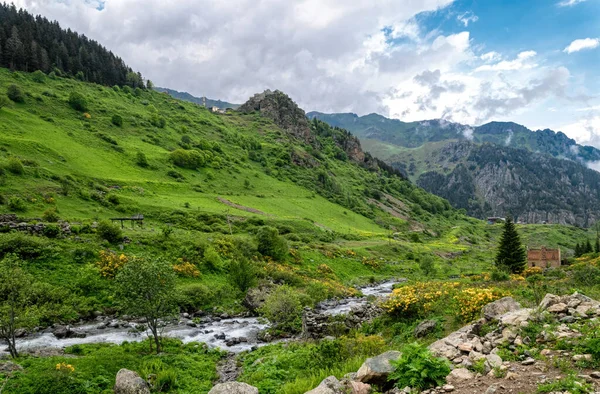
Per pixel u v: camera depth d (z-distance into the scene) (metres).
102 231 46.19
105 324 30.17
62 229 44.81
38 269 34.88
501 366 8.51
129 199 79.31
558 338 9.43
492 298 17.23
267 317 33.00
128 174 102.06
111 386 16.81
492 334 11.02
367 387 8.82
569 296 12.23
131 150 122.19
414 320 20.30
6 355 20.27
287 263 65.19
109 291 35.38
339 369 12.46
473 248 138.12
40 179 72.62
